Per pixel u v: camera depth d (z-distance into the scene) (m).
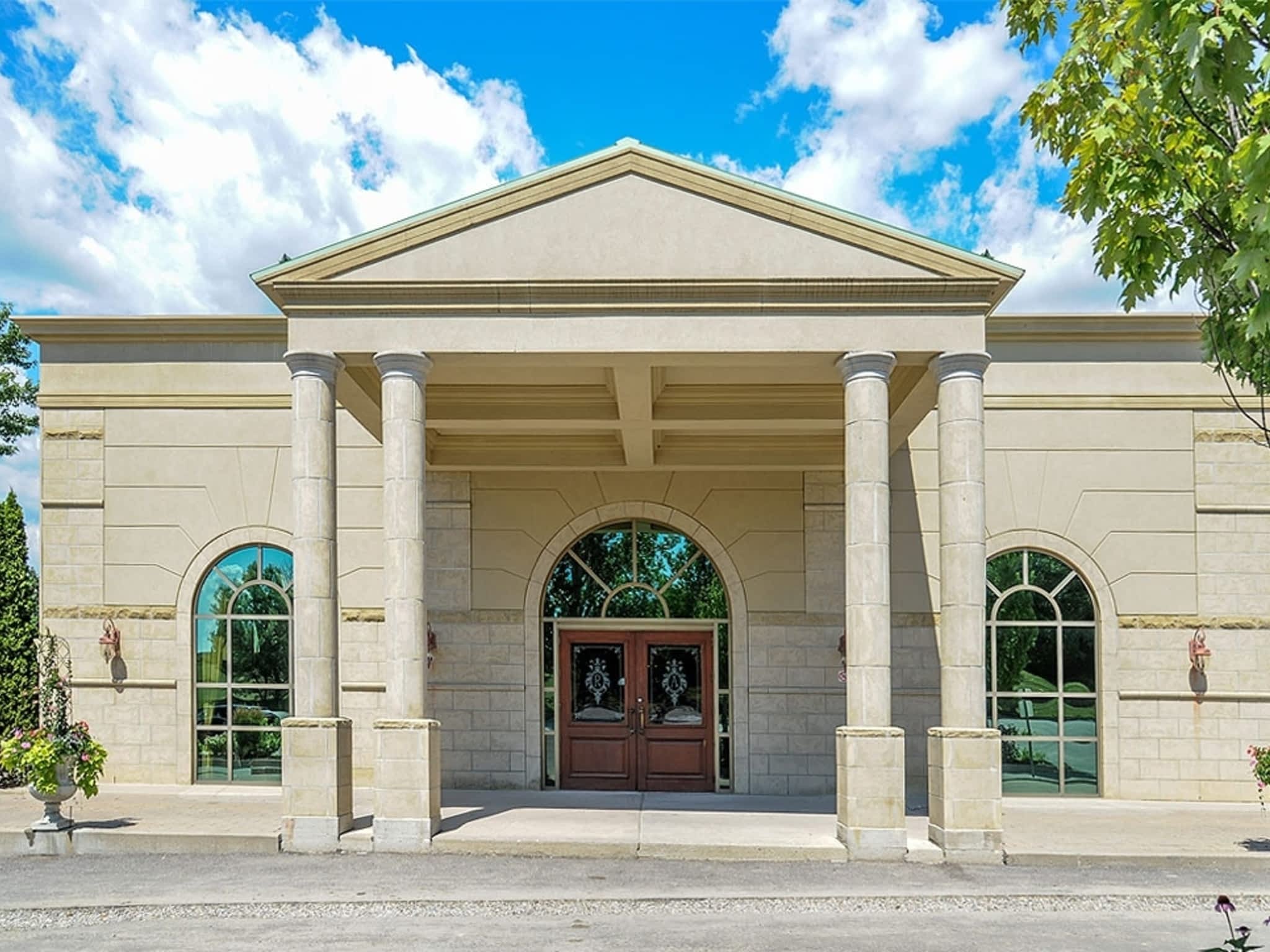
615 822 14.46
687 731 18.33
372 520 18.22
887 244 13.24
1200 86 5.05
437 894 10.99
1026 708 17.83
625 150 13.45
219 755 18.06
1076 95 6.86
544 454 18.19
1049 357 18.02
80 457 18.28
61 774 13.27
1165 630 17.73
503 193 13.48
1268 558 17.75
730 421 16.28
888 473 13.14
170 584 18.14
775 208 13.40
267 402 18.25
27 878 11.78
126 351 18.38
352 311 13.38
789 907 10.69
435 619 18.34
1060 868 12.51
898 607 17.95
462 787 18.11
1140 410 17.94
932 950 9.27
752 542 18.34
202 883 11.48
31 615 18.73
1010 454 17.95
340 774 13.12
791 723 18.00
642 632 18.50
